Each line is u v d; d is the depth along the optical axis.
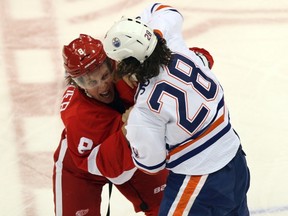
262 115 14.67
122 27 7.79
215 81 8.73
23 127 14.39
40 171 13.17
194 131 8.38
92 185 10.31
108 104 9.31
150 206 10.86
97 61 8.54
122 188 10.61
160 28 8.95
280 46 17.36
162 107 8.08
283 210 12.02
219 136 8.63
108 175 9.45
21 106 15.10
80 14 18.97
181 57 8.38
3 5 19.36
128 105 9.48
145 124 8.18
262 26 18.30
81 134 9.21
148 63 7.91
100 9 19.17
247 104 15.05
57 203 10.42
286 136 14.02
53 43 17.70
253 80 15.91
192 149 8.55
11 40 17.81
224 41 17.61
